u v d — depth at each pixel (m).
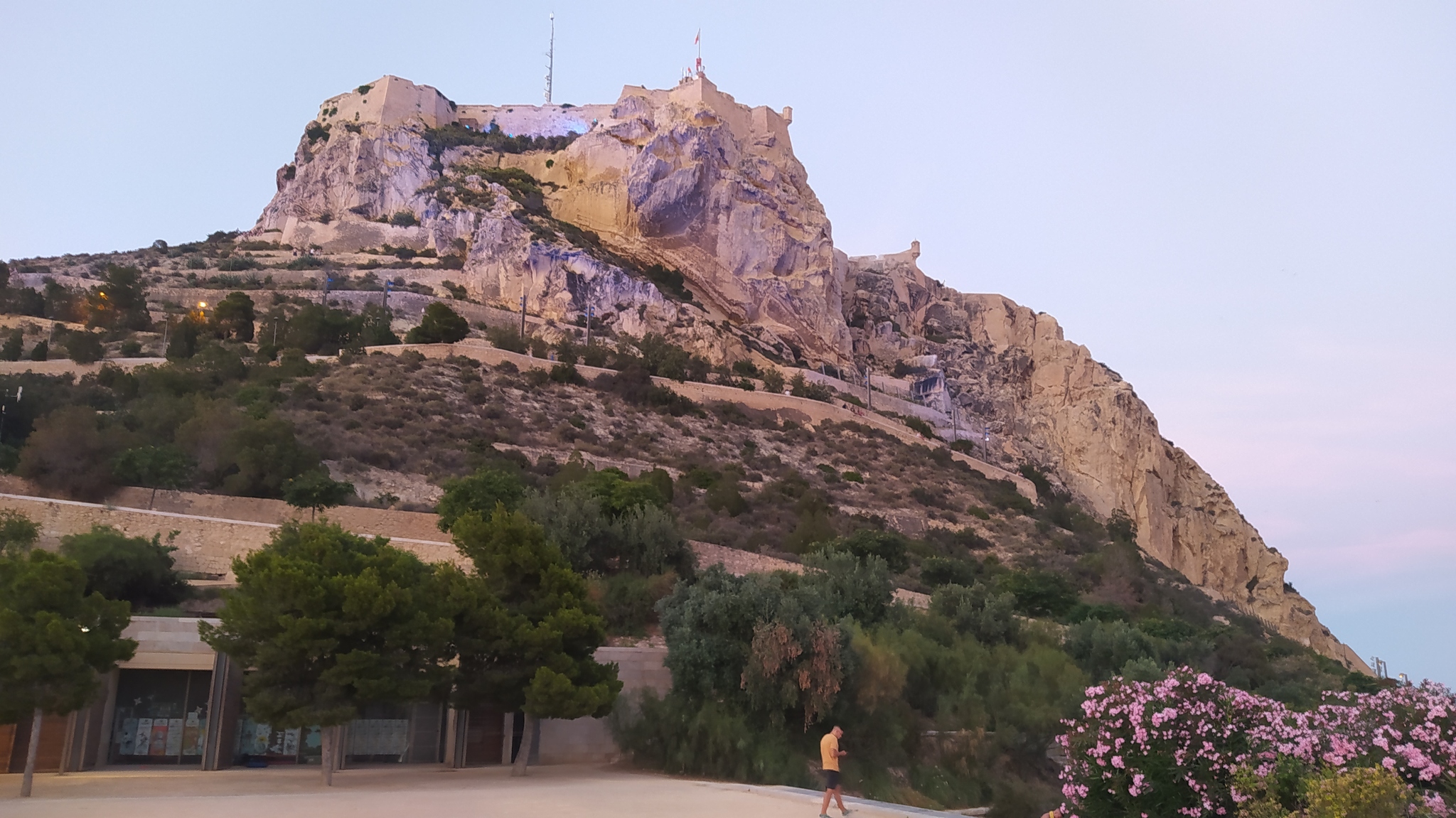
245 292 98.88
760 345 109.12
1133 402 128.38
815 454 80.50
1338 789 10.55
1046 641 36.94
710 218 116.69
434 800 17.52
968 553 64.31
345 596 20.17
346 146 131.62
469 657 22.78
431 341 81.44
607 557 36.72
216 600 29.36
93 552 27.64
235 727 23.19
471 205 118.31
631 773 24.31
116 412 49.34
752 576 29.62
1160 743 12.88
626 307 102.75
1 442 47.94
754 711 25.83
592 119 147.12
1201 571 118.56
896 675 27.77
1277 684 42.56
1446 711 11.72
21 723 21.48
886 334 132.38
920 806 25.69
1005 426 123.75
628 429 72.75
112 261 116.19
